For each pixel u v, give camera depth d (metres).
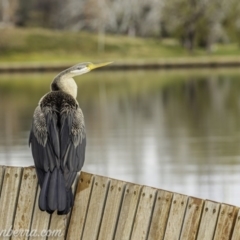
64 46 69.50
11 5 79.56
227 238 4.88
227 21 71.75
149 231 5.13
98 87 44.25
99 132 23.50
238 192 13.44
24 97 37.78
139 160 17.53
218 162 16.86
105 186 5.31
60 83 5.70
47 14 83.75
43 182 4.95
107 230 5.28
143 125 25.28
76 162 5.05
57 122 5.08
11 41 69.12
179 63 63.22
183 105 32.31
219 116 27.55
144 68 62.97
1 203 5.63
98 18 75.25
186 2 71.75
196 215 4.98
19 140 21.27
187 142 20.59
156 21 75.62
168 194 5.09
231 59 64.69
